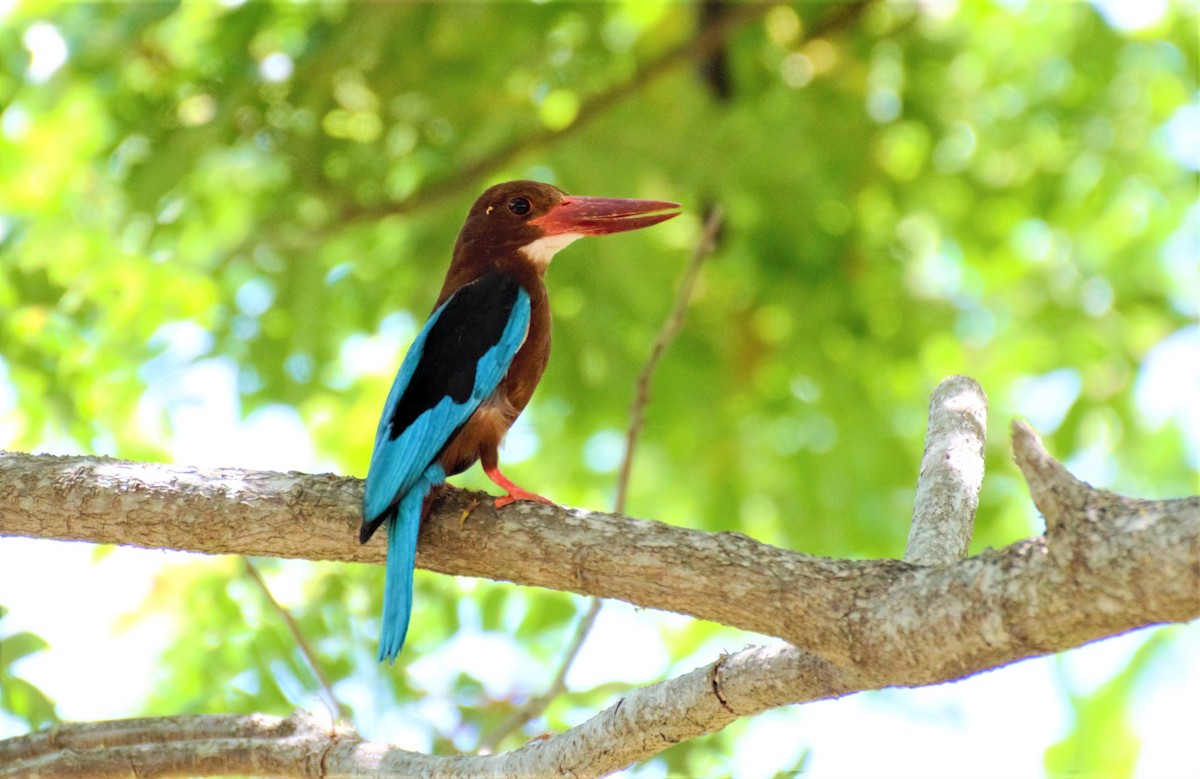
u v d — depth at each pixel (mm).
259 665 8367
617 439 15516
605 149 12812
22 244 12500
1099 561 4402
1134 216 15961
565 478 15461
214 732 6637
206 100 12961
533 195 8711
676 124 12938
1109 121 14914
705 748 7891
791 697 5496
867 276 14953
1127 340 14773
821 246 14633
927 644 4902
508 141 13164
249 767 6480
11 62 12656
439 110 13305
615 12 14711
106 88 13164
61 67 12656
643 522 5836
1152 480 14930
